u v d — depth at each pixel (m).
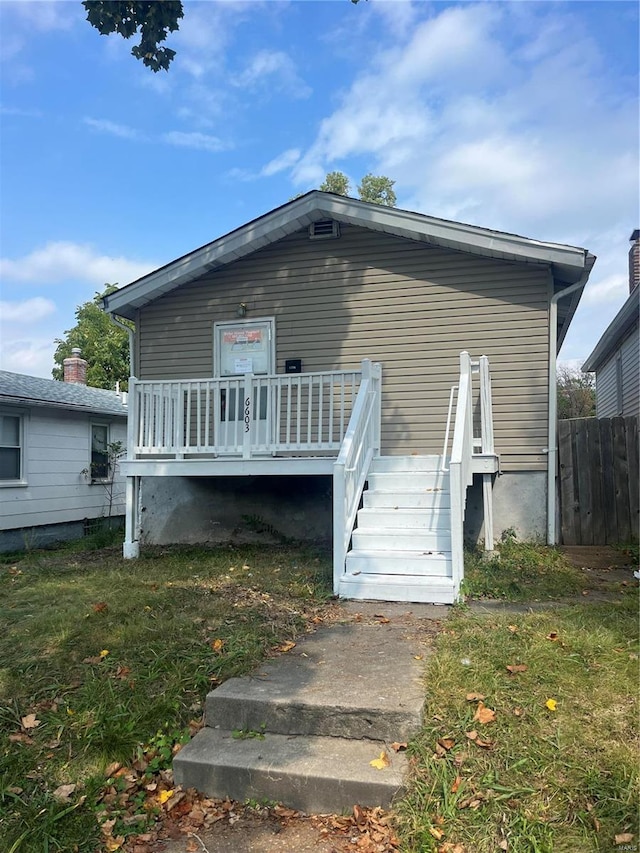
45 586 6.36
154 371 9.62
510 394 8.04
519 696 3.22
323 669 3.69
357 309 8.71
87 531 13.88
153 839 2.67
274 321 9.06
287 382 7.30
